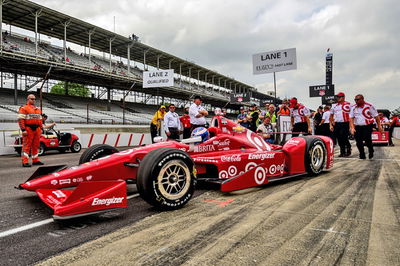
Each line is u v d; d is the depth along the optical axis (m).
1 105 20.91
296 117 8.56
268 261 1.82
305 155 4.65
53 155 10.37
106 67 31.86
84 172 3.06
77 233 2.34
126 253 1.96
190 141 3.88
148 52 32.09
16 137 10.08
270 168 4.24
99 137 13.93
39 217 2.80
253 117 9.63
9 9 21.09
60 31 25.69
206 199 3.37
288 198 3.35
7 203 3.34
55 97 28.95
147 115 33.62
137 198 3.49
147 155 2.92
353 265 1.77
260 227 2.40
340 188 3.85
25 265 1.82
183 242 2.12
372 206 2.99
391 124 12.20
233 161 3.86
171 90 35.19
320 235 2.22
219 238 2.18
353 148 10.58
